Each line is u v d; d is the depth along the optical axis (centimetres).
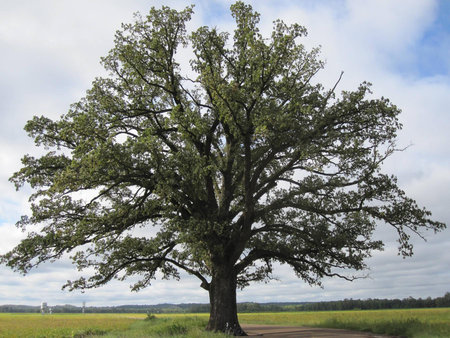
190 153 1952
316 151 1855
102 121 2114
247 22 2019
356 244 2253
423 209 1969
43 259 1945
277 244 2375
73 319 6397
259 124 1848
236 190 2427
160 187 1845
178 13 2214
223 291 2077
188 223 1888
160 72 2234
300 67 2133
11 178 2033
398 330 2097
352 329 2628
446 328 1923
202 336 1717
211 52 2047
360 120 1998
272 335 2088
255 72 1856
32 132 2123
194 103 2320
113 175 1894
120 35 2192
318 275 2395
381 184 2011
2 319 6375
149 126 2306
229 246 2131
